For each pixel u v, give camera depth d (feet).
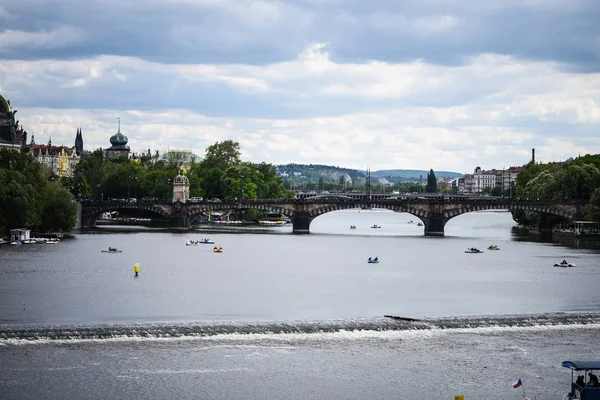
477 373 491.31
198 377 476.13
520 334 581.12
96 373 479.41
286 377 479.00
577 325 609.01
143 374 479.41
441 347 543.39
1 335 545.03
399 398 449.89
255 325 577.02
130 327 565.53
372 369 495.41
